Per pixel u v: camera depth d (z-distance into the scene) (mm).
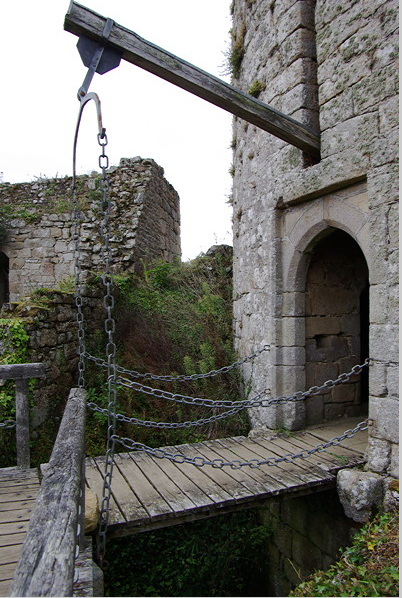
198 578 4809
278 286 4621
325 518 3945
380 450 3205
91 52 3182
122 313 6785
